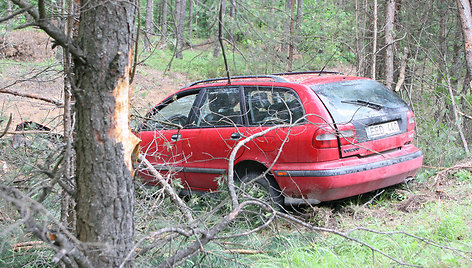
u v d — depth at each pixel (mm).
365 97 5070
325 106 4688
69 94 3676
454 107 7742
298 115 4770
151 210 3914
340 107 4754
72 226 3627
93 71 2484
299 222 3238
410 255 3646
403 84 8836
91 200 2492
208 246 3801
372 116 4895
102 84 2492
